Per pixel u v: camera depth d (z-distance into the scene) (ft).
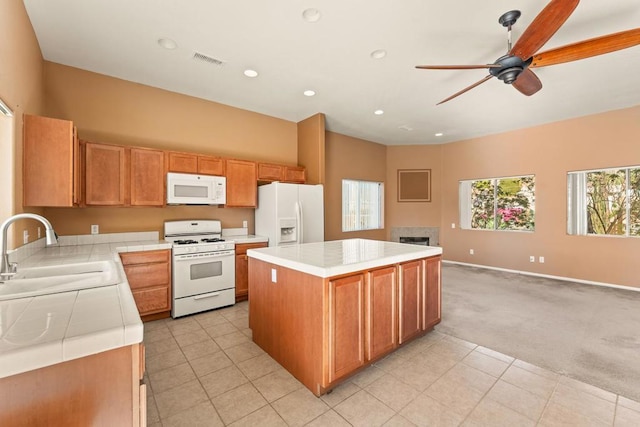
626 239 14.44
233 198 13.16
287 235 13.76
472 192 20.88
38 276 6.15
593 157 15.25
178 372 7.14
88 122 10.64
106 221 11.03
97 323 3.08
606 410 5.77
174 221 12.39
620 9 7.24
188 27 8.13
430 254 8.98
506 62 7.44
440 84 11.82
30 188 7.34
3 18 5.82
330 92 12.64
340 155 19.51
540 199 17.17
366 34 8.43
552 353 8.07
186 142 12.85
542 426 5.35
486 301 12.55
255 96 13.10
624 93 12.48
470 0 6.98
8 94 6.14
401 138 20.80
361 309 6.86
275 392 6.38
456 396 6.23
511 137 18.42
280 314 7.41
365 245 9.93
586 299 12.79
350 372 6.63
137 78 11.31
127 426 3.06
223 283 11.85
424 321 8.79
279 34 8.45
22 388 2.61
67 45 9.05
